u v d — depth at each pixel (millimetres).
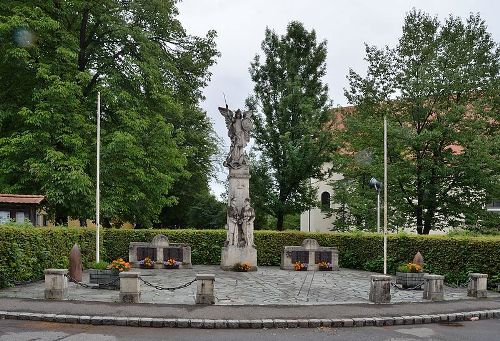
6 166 26656
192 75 35156
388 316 13734
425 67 30750
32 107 27984
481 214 29641
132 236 28797
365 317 13508
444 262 22469
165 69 32094
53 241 21328
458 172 29266
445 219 31234
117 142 27375
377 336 11914
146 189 30766
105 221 34219
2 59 27156
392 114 32312
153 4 30969
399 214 30672
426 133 28547
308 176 37281
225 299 16172
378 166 29953
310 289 19031
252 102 38438
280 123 37500
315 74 39219
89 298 15688
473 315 14367
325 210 42875
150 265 26500
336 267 27156
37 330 11742
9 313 13094
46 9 28531
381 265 26328
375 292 15930
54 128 27375
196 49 35125
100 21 29906
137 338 11156
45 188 26297
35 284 19031
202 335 11680
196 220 50938
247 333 12023
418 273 19719
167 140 31469
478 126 29078
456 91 30469
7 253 18031
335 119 37625
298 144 36469
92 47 30859
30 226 20656
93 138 28906
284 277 23047
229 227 25969
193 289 18312
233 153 26297
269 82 39094
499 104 30344
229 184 26281
